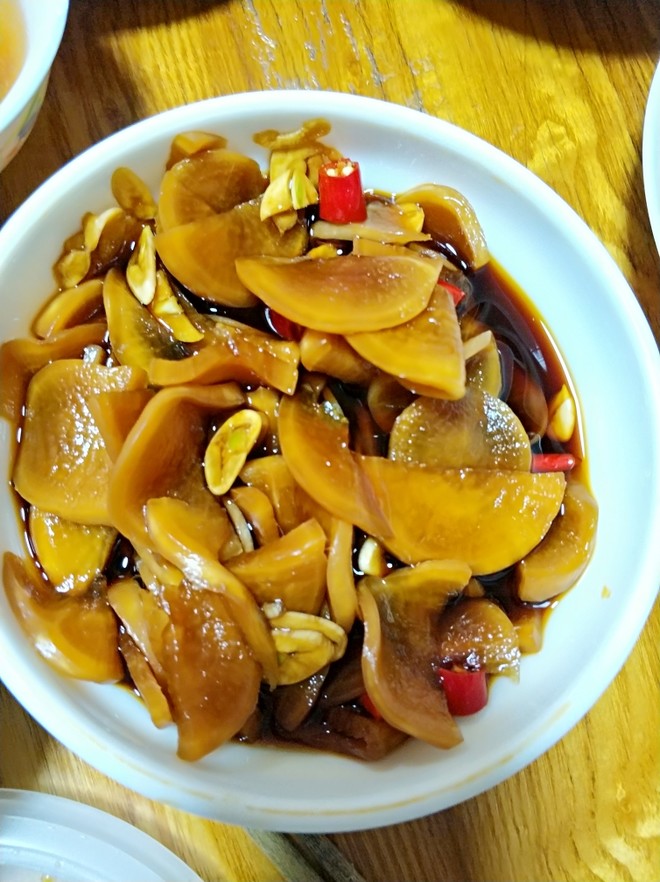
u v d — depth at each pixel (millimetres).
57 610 243
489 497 251
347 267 251
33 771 272
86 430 250
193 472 248
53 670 236
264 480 246
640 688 279
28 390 257
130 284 265
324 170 267
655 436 252
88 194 258
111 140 255
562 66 304
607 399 272
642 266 294
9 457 257
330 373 254
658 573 242
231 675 234
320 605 245
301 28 302
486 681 255
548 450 276
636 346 257
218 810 225
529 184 264
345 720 248
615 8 306
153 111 296
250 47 300
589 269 264
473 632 251
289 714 249
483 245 278
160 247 256
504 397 275
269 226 267
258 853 272
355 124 267
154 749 236
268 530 243
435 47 303
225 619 234
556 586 259
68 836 270
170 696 235
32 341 256
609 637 238
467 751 236
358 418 258
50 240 257
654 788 276
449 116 300
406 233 270
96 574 251
